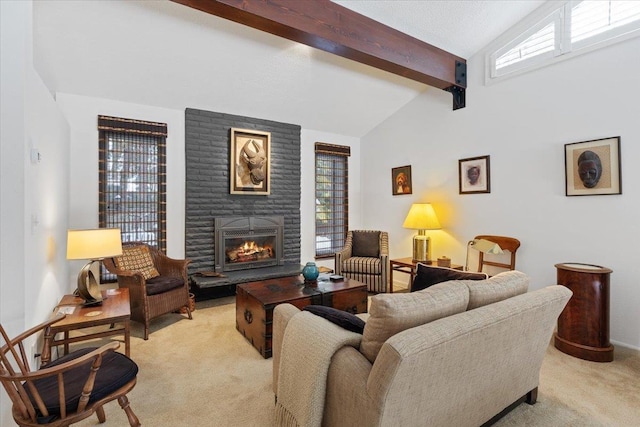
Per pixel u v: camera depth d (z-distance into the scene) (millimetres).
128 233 3736
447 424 1430
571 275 2564
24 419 1252
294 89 4082
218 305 3846
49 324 1602
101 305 2365
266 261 4547
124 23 2775
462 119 3953
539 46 3225
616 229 2725
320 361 1427
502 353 1543
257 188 4473
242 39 3176
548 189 3164
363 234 4770
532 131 3281
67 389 1382
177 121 3992
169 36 2977
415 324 1351
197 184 4059
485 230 3713
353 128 5238
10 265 1729
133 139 3756
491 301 1647
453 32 3422
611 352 2447
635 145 2615
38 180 2090
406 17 3150
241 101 4105
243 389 2072
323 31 2803
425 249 3918
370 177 5363
